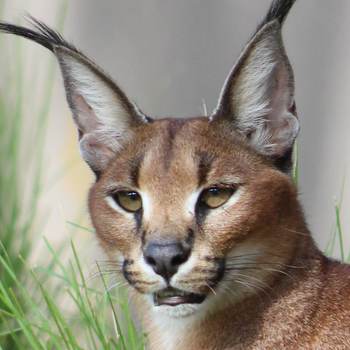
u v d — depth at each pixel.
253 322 10.96
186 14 23.67
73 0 24.28
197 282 10.61
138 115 11.64
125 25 23.91
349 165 23.92
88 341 12.30
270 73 11.26
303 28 23.84
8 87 16.09
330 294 10.91
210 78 23.59
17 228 14.70
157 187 10.82
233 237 10.67
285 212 10.96
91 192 11.59
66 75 11.96
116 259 11.31
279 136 11.23
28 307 13.73
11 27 11.98
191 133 11.16
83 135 12.01
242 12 23.52
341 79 23.95
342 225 23.48
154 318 11.59
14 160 14.99
